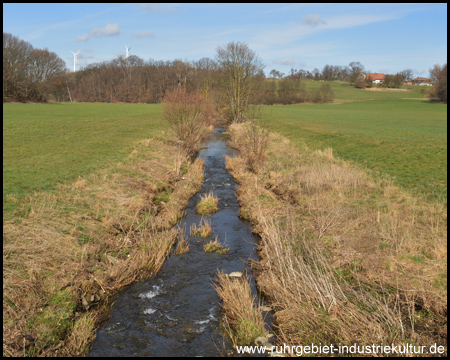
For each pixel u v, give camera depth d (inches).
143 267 389.7
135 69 4950.8
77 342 266.4
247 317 293.0
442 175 597.9
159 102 4505.4
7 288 280.2
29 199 458.3
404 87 6072.8
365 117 2102.6
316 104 4089.6
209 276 379.2
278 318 296.5
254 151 836.6
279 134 1301.7
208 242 468.8
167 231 475.8
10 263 310.2
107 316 305.0
